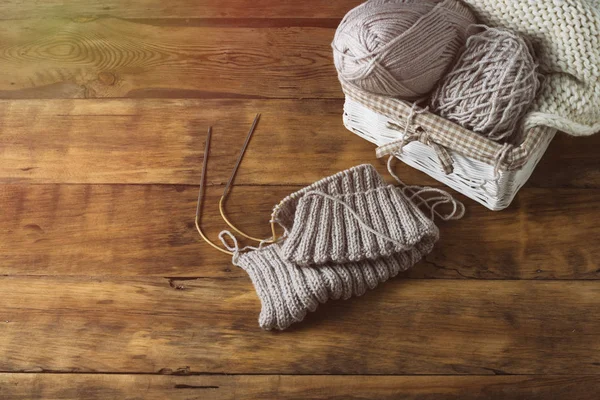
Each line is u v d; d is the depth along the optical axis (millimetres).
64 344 1074
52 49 1386
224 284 1116
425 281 1102
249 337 1067
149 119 1289
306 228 1074
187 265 1137
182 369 1048
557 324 1061
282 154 1240
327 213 1084
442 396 1018
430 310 1077
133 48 1379
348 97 1107
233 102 1301
